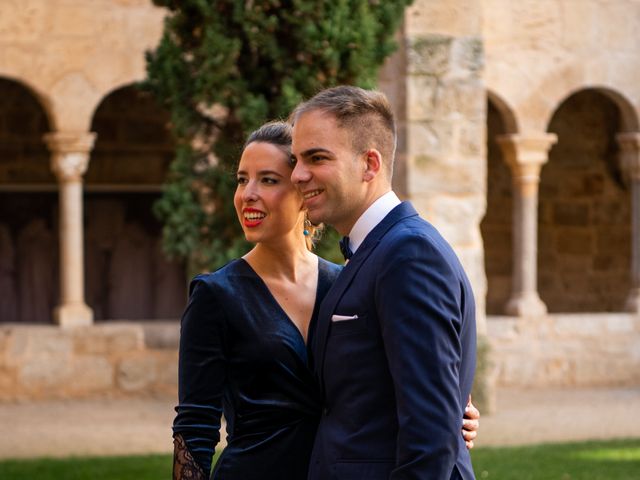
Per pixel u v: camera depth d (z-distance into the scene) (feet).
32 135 46.98
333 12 25.54
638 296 43.09
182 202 27.61
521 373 41.22
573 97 49.14
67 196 39.09
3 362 37.96
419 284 8.42
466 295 8.80
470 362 8.88
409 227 8.74
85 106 38.99
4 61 38.27
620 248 49.55
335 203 8.84
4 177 46.85
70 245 39.09
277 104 25.84
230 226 27.73
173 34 28.40
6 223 47.85
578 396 39.29
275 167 10.05
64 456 27.61
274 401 9.80
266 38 25.68
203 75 26.16
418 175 32.24
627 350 42.34
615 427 32.55
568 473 24.52
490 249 49.14
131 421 33.60
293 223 10.10
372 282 8.66
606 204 49.47
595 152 49.34
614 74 42.50
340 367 8.73
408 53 32.12
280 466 9.75
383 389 8.60
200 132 27.61
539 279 49.57
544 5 41.68
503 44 41.27
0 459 27.12
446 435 8.16
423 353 8.25
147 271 49.19
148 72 27.81
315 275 10.32
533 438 30.42
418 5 32.19
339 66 25.71
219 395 9.85
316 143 8.77
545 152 41.88
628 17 42.63
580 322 41.88
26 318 48.14
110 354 38.73
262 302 9.95
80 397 38.45
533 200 41.86
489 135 48.83
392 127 9.03
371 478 8.50
